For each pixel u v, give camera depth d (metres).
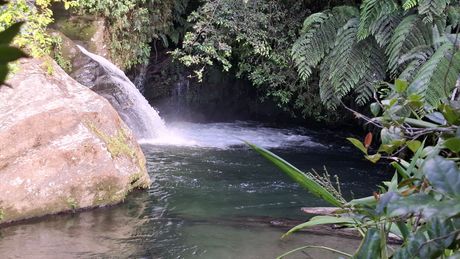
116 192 4.16
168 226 3.72
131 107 6.59
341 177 5.75
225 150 6.66
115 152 4.31
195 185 4.80
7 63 0.41
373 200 1.12
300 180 1.18
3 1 0.44
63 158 3.94
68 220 3.78
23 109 4.00
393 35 5.71
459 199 0.73
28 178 3.77
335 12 6.60
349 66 6.20
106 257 3.15
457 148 0.90
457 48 1.44
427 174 0.78
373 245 0.99
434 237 0.81
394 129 1.18
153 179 4.94
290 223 3.79
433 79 4.19
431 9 5.24
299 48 6.54
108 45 7.11
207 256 3.19
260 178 5.19
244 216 3.98
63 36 6.20
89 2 6.72
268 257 3.17
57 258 3.11
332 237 3.46
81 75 6.12
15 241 3.35
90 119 4.34
